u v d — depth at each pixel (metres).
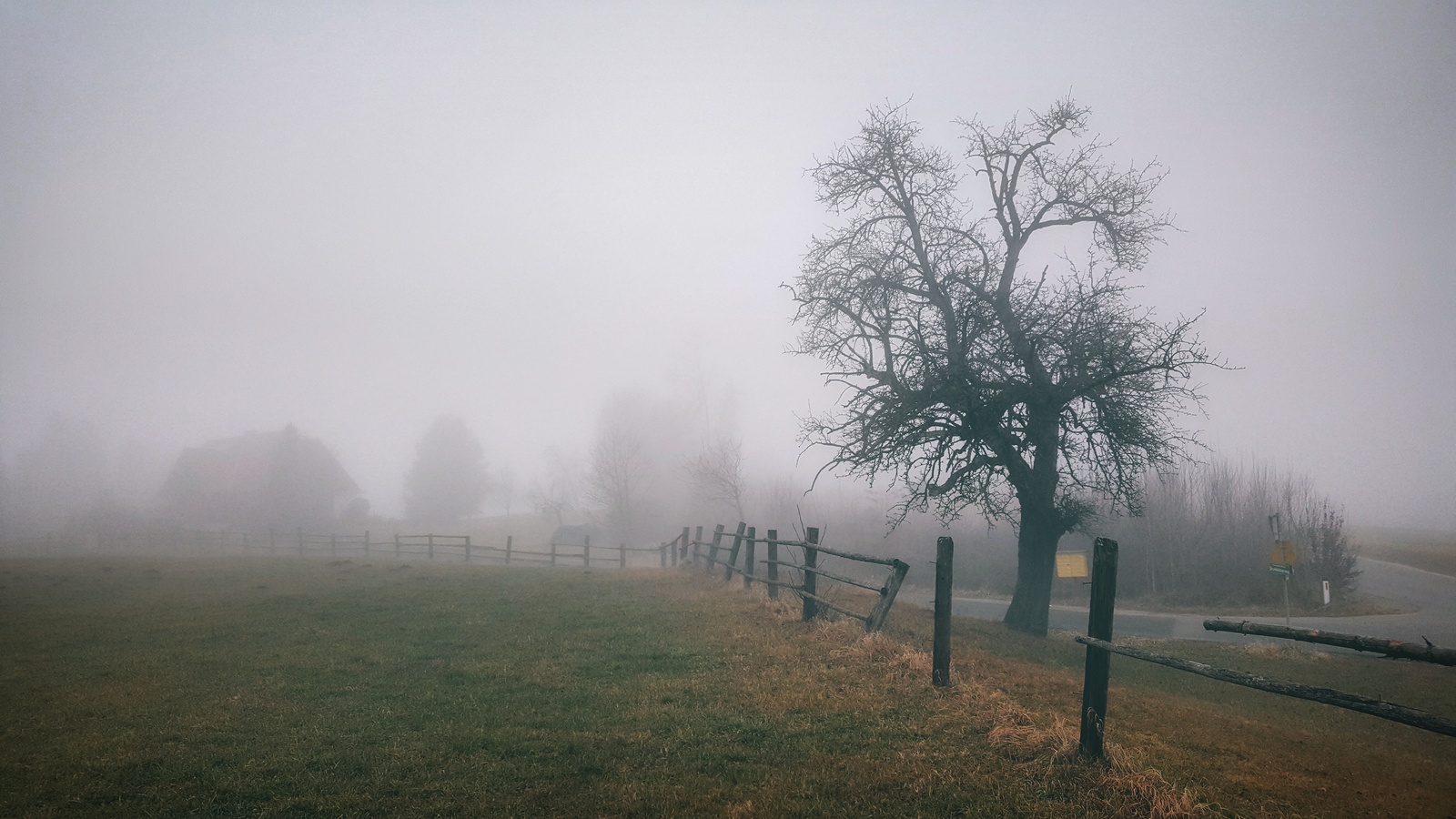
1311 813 5.14
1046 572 17.69
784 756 6.17
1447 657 3.58
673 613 13.30
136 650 11.12
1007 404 16.08
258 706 7.95
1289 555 19.38
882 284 18.23
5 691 8.77
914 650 9.12
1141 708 8.17
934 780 5.61
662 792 5.50
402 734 6.92
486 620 13.30
